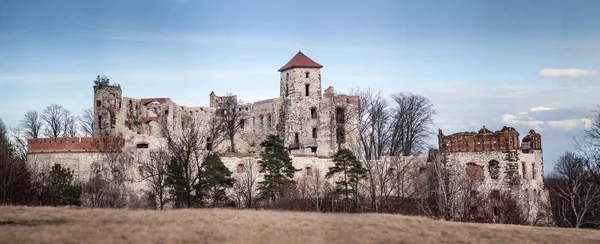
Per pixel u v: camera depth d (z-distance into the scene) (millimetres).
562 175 121188
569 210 86812
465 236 51031
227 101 137000
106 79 119812
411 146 124750
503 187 84750
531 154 90188
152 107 127688
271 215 58500
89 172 97688
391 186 93875
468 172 87000
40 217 54750
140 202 89000
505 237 51875
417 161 96375
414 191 87188
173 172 85812
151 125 123562
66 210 60906
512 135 84938
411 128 126000
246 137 134750
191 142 96812
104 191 88938
